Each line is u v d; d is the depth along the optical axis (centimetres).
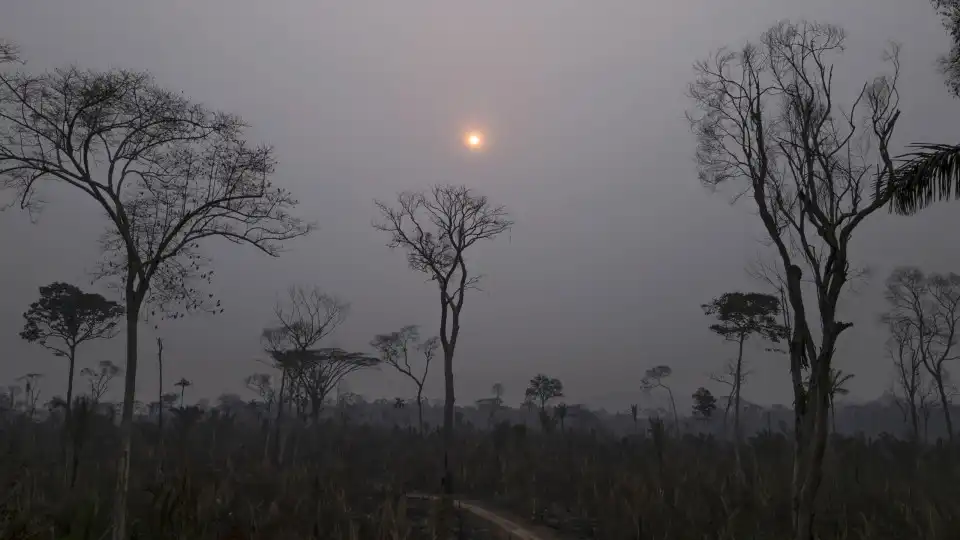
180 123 1725
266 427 4009
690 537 1670
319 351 4094
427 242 3278
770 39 1761
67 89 1591
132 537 1524
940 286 4203
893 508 2019
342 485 2384
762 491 2145
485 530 1958
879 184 1409
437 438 4606
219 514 1725
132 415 1555
